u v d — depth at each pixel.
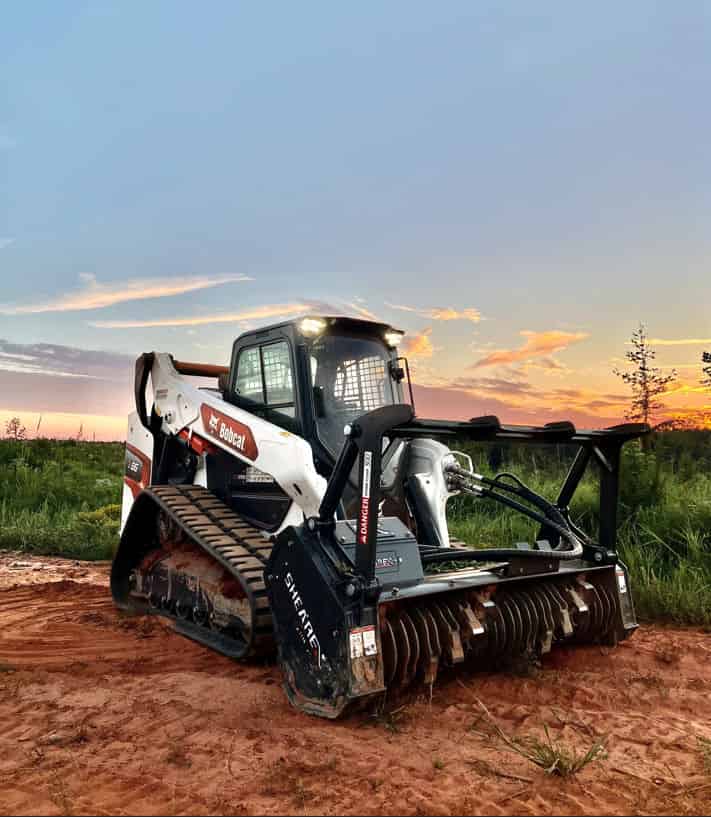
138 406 7.78
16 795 3.36
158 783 3.45
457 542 6.58
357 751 3.76
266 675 5.16
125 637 6.33
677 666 5.25
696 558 7.82
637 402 16.22
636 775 3.50
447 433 4.79
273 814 3.14
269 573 4.65
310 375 5.72
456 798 3.26
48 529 12.87
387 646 4.32
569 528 5.98
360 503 4.26
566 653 5.46
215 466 6.82
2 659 5.75
